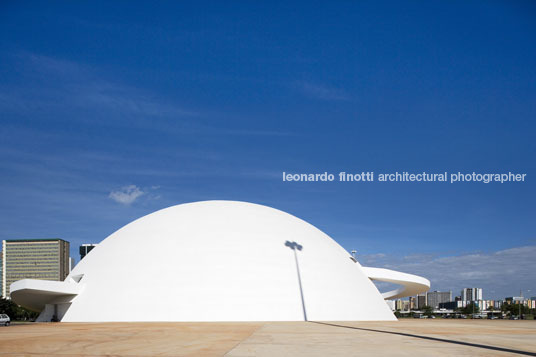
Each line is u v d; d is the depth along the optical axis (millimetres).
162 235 43344
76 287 40688
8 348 16641
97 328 28375
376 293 45812
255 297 39125
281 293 39750
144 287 39500
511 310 124875
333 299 41125
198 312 38000
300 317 38781
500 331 26750
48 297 42156
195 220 44906
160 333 23250
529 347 16312
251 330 25188
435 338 19984
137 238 43688
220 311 38125
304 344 17109
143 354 14469
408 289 53156
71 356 14203
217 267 40438
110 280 40594
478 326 33969
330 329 26000
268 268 41125
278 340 18828
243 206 48594
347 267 45688
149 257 41438
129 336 21484
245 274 40281
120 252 42656
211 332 23688
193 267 40406
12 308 112062
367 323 34625
